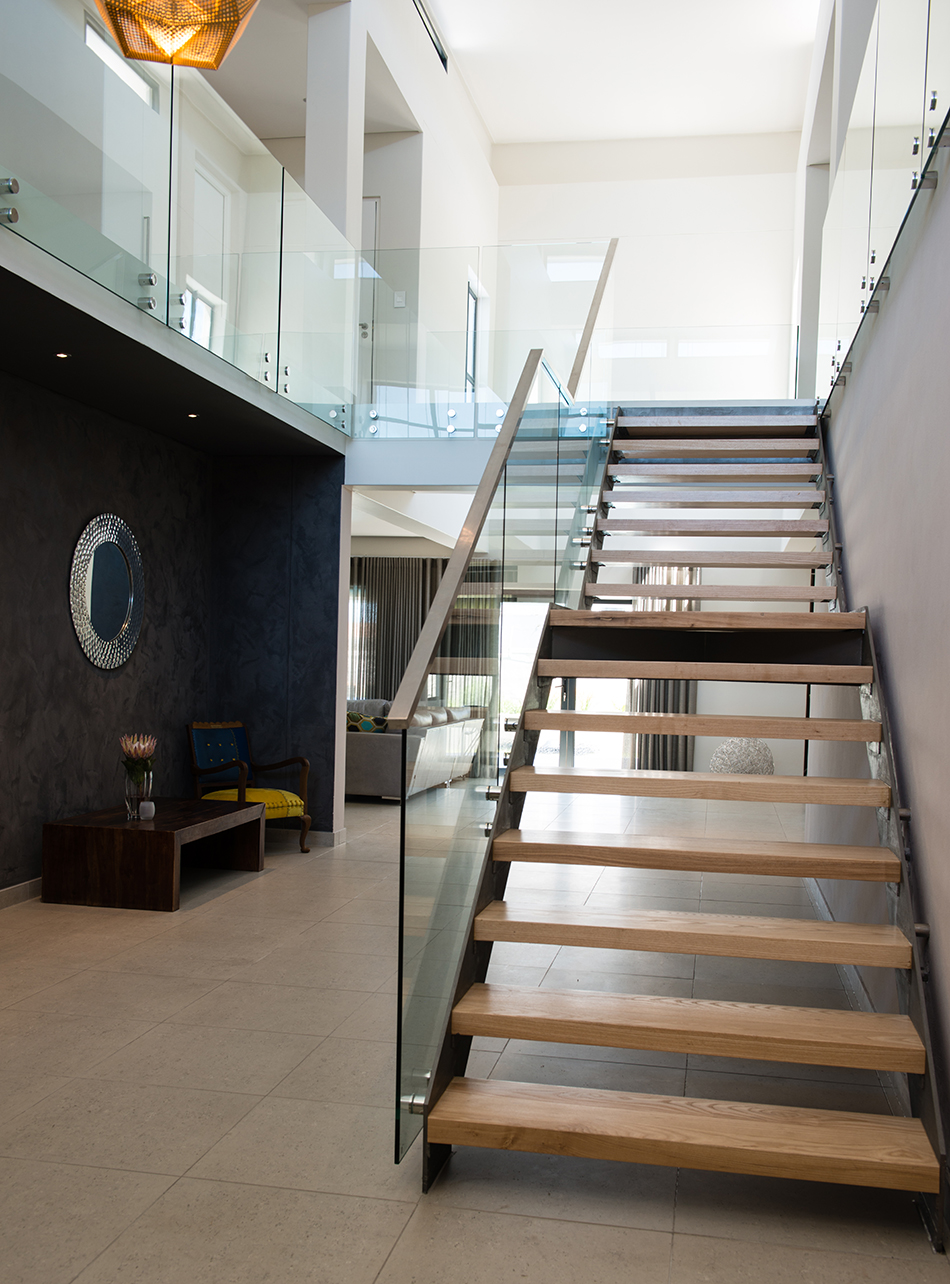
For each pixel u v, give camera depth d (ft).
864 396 14.10
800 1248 7.37
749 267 41.06
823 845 10.47
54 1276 6.91
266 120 32.65
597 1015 8.73
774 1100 10.02
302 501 24.25
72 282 13.46
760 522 17.42
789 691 39.29
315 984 13.55
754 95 38.83
